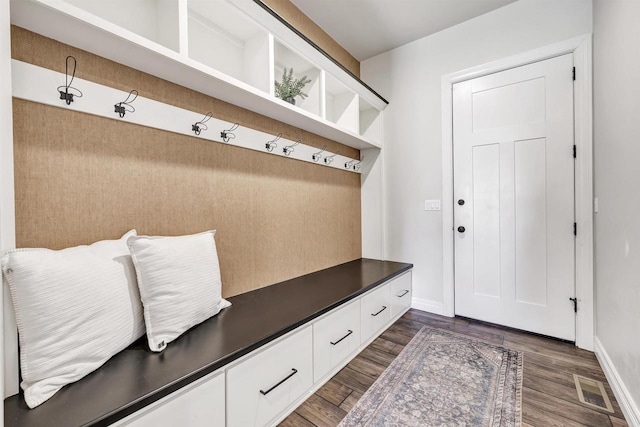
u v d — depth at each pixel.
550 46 2.15
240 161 1.84
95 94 1.19
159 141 1.42
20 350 0.84
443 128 2.63
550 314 2.19
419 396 1.52
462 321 2.51
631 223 1.34
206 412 1.03
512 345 2.07
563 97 2.13
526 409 1.41
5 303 0.83
